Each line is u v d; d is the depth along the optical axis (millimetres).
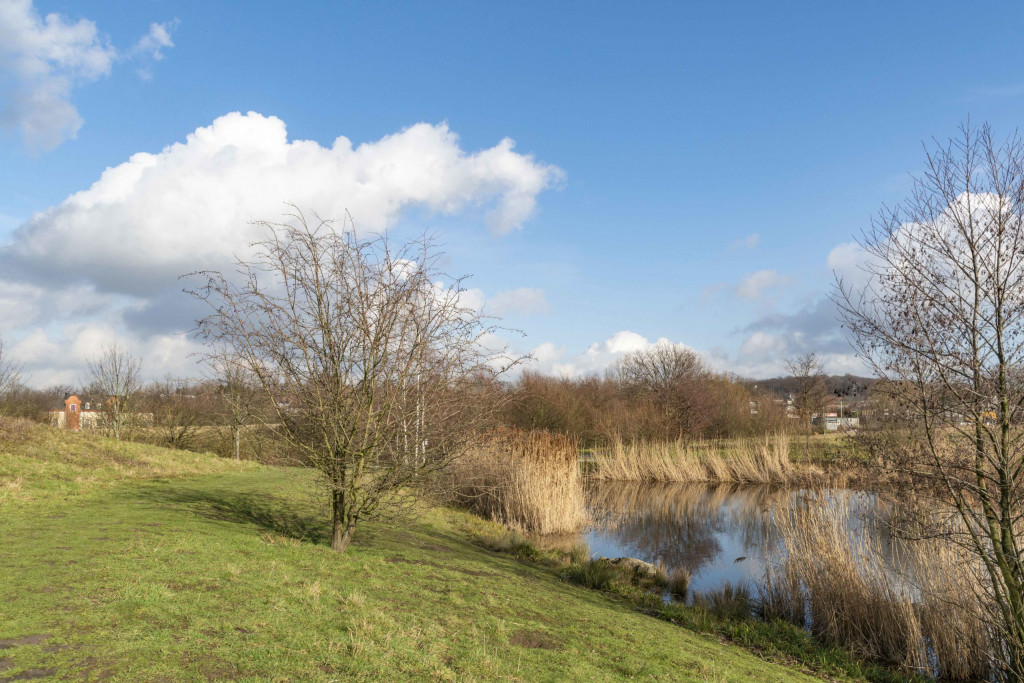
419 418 8055
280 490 13719
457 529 14180
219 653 4066
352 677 3969
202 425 24984
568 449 18125
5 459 12945
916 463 7391
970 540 7582
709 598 10766
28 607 4555
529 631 6113
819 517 10367
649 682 5117
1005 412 6855
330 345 7594
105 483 12641
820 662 8000
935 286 7180
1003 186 6801
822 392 35375
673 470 30391
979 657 8039
